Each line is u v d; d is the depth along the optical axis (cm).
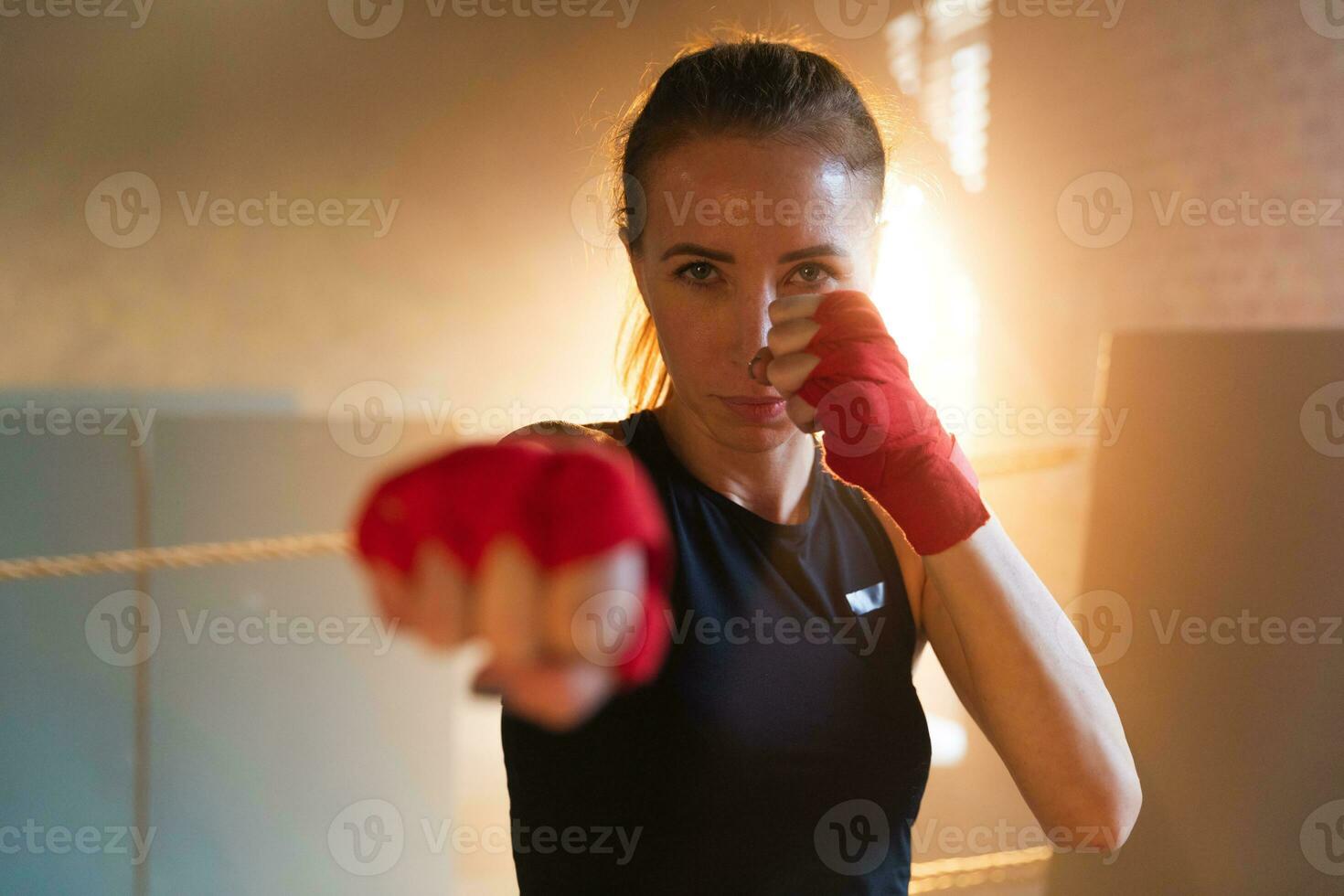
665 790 72
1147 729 178
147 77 520
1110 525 184
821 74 77
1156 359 180
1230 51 312
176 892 244
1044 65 379
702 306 72
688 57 79
